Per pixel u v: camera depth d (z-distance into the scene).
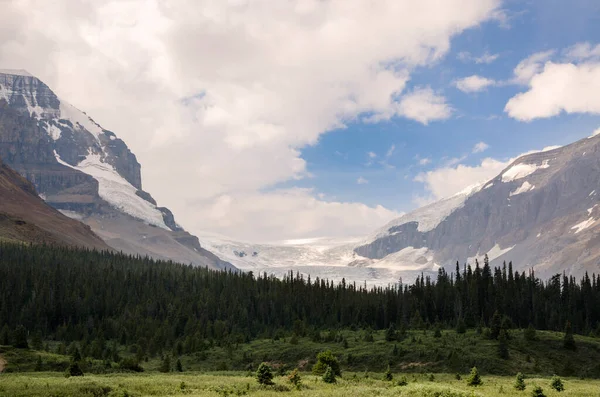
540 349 164.88
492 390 98.00
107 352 179.50
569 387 109.50
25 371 136.88
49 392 80.00
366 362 160.75
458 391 86.25
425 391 85.62
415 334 186.88
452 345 165.88
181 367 164.00
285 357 174.88
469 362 152.12
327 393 84.50
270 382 95.00
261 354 179.75
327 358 123.00
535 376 142.38
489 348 161.75
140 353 183.50
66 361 143.38
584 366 155.62
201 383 94.94
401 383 102.44
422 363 155.25
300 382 97.75
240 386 91.69
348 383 104.56
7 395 77.75
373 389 90.25
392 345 170.62
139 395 82.62
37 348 183.25
